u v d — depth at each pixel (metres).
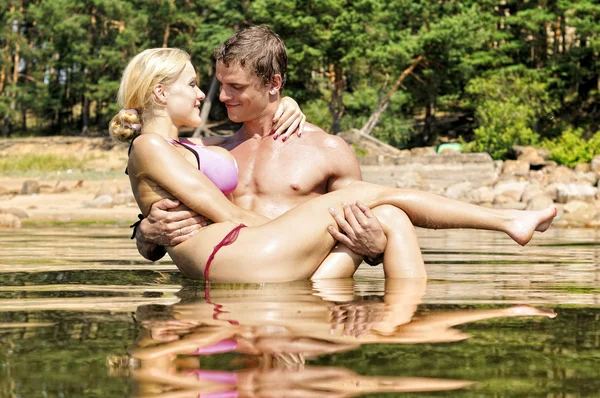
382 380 1.50
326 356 1.73
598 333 2.05
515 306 2.64
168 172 3.67
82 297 2.94
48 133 52.66
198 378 1.52
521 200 19.14
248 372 1.57
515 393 1.40
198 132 37.62
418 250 3.73
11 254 5.34
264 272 3.49
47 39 49.72
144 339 1.95
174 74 3.95
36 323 2.25
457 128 44.69
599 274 4.02
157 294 3.04
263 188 4.14
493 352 1.78
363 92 38.53
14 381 1.50
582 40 37.97
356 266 3.71
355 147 30.14
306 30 35.59
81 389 1.43
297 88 37.75
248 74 4.14
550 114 35.75
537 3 38.53
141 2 42.66
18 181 22.72
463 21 35.81
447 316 2.38
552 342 1.91
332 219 3.66
